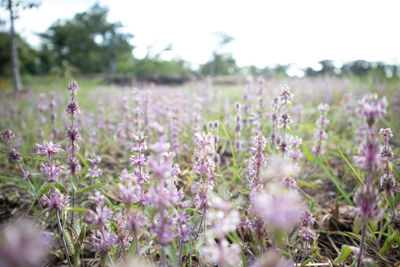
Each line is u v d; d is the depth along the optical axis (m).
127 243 1.62
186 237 1.43
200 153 1.66
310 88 7.61
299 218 1.80
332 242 2.21
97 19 56.59
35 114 6.68
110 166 3.70
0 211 2.61
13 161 2.00
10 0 5.62
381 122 4.42
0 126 5.67
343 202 2.75
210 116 5.48
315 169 3.54
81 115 5.28
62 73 18.55
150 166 1.23
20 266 0.67
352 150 3.51
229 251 1.15
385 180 1.81
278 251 1.77
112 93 8.69
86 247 2.15
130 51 61.81
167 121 4.26
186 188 2.83
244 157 3.56
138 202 1.58
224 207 1.17
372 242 2.13
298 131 4.18
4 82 17.30
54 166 1.79
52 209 1.71
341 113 5.40
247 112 4.16
